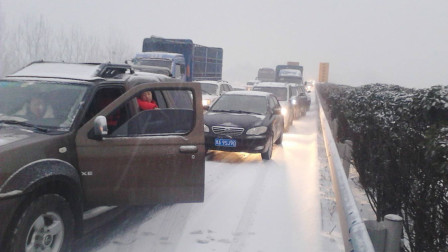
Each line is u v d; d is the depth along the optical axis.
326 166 9.20
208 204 6.23
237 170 8.55
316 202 6.46
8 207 3.35
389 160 5.03
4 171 3.40
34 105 4.47
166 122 4.61
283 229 5.33
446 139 3.38
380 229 2.96
